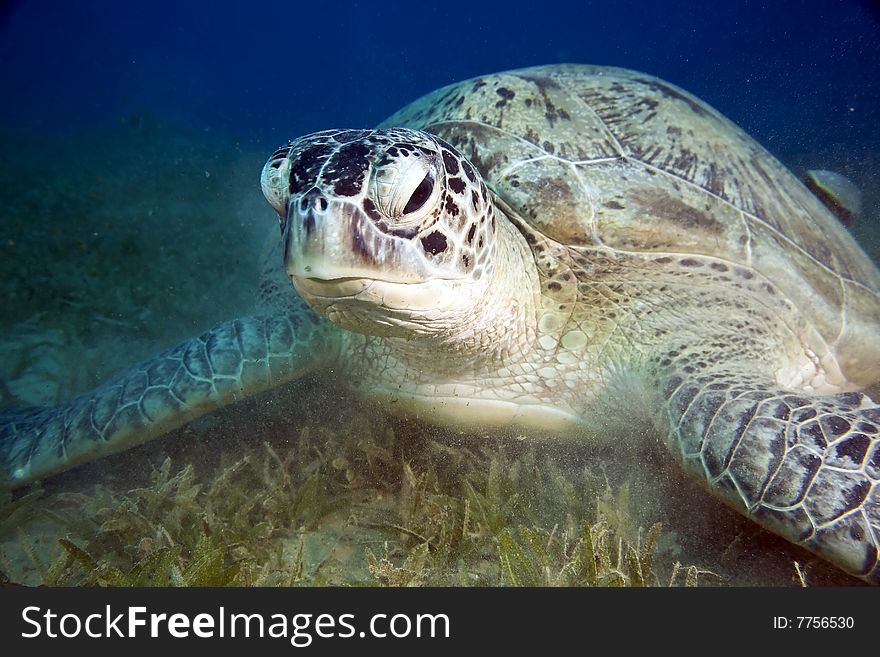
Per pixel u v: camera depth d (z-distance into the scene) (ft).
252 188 7.52
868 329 2.52
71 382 3.17
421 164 1.77
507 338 2.20
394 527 1.97
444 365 2.25
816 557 1.78
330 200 1.73
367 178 1.74
